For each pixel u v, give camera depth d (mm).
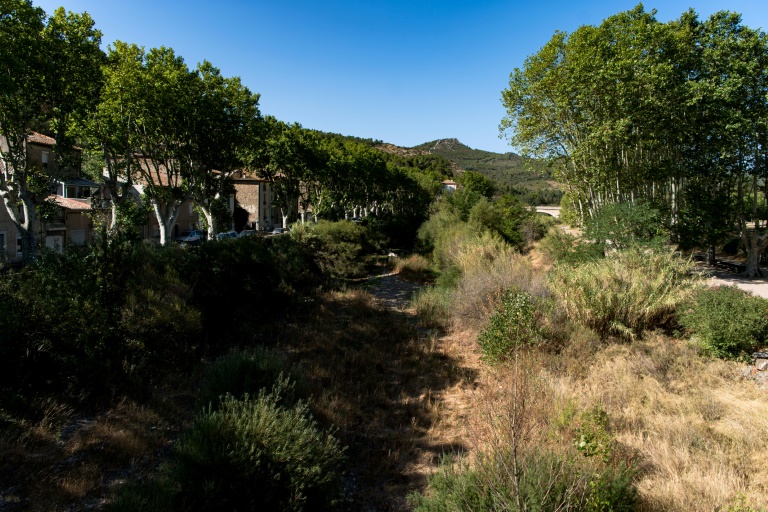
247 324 13500
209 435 5555
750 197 19547
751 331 9234
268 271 16531
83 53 19484
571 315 11445
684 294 10898
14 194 18844
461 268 19797
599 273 12078
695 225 19516
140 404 8031
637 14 20797
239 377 7910
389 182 64250
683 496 5074
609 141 19219
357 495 6082
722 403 7652
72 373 8141
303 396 8047
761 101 17891
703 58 18797
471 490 4520
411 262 31969
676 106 18562
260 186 59625
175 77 21188
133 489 5371
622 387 8273
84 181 33031
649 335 10609
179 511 4797
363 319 16062
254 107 27062
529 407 6426
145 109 20688
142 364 8930
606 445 5629
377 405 8852
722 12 18766
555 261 18766
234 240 17125
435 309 16875
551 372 9156
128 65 20125
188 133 23391
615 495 4508
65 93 19188
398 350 12484
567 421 6473
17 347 7707
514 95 24375
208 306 13266
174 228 43219
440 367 11086
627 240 15672
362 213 78938
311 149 41031
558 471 4555
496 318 11023
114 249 10328
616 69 18406
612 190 21594
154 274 11203
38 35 17391
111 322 9234
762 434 6520
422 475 6477
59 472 5980
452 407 8734
